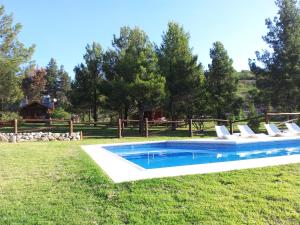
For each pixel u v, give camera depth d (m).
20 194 5.81
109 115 38.84
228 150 13.20
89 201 5.41
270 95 25.70
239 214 4.77
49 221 4.69
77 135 17.48
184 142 14.36
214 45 27.16
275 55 25.81
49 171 7.59
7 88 27.38
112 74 29.66
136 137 18.95
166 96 23.72
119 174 6.79
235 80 26.89
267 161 7.66
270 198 5.28
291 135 15.40
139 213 4.89
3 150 11.48
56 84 85.94
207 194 5.50
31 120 18.36
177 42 26.17
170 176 6.38
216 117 26.45
